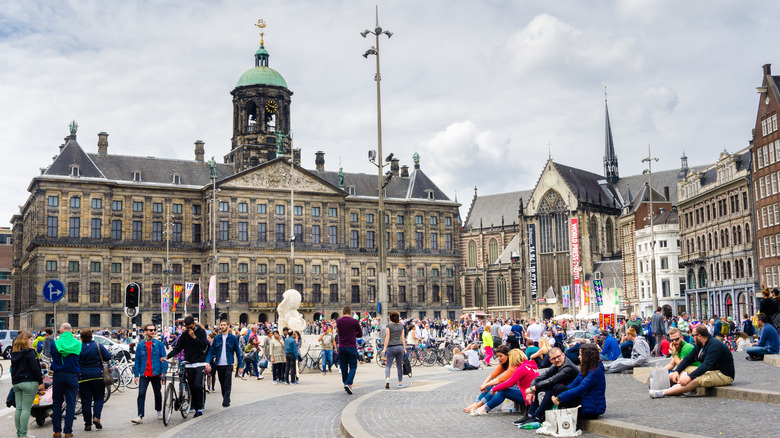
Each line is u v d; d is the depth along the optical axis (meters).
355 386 30.98
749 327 45.66
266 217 136.50
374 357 54.78
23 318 138.50
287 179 138.50
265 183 136.75
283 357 36.34
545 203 159.25
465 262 185.75
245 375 43.19
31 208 133.00
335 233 143.38
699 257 108.94
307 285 138.88
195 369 23.41
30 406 20.14
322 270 140.50
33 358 20.08
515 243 174.62
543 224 159.50
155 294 130.75
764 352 30.95
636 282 135.50
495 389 19.88
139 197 131.50
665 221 127.94
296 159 149.00
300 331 47.41
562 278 155.88
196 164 139.75
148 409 26.95
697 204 111.12
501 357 20.36
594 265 153.62
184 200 134.38
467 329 74.19
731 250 99.31
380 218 42.31
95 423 21.94
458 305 157.62
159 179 133.88
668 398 20.75
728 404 18.95
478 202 193.12
